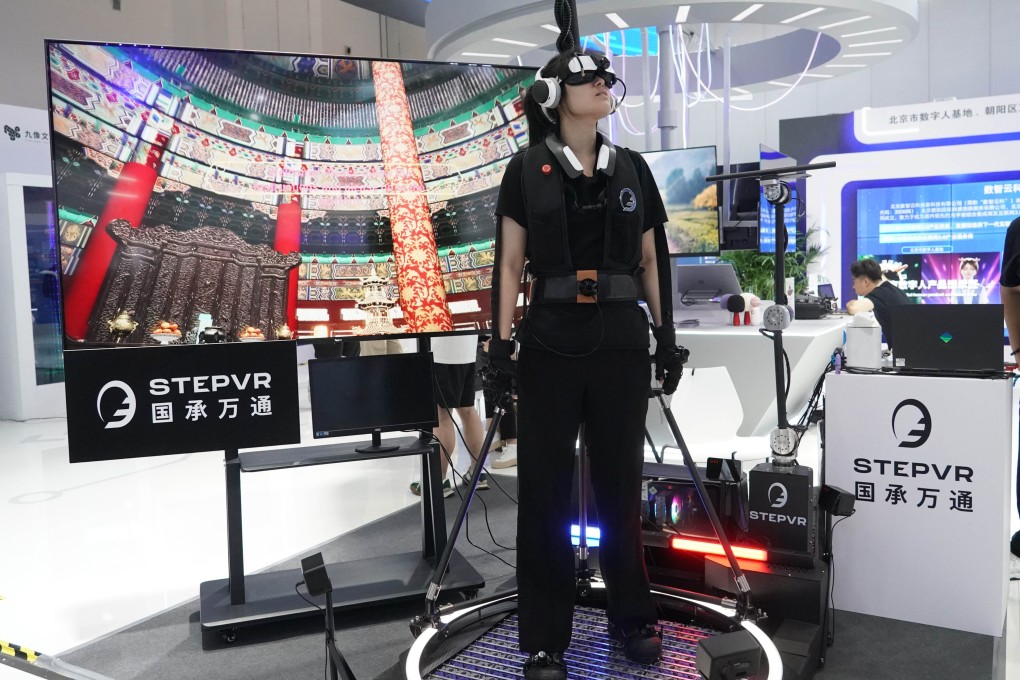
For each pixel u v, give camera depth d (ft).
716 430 11.93
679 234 16.22
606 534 6.94
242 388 8.41
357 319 9.00
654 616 6.98
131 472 16.72
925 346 8.19
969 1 39.70
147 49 8.09
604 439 6.76
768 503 7.90
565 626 6.69
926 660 7.35
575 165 6.45
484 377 6.92
